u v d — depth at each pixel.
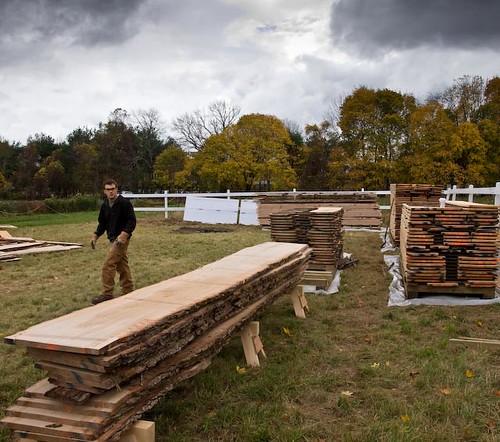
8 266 10.64
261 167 34.19
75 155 48.81
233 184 36.72
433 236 7.43
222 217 19.55
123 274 7.49
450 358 5.09
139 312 3.51
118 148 46.34
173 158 43.31
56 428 2.78
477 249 7.35
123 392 2.95
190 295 4.09
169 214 24.58
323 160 40.50
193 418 3.93
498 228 7.43
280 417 3.89
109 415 2.79
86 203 31.27
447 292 7.50
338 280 8.95
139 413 3.07
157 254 12.03
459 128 32.28
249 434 3.63
